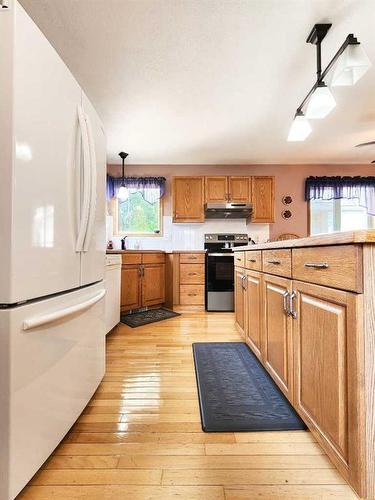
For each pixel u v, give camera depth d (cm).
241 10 165
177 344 255
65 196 114
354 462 85
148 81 236
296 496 96
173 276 406
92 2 159
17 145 86
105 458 113
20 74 87
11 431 85
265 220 432
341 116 300
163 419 141
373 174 473
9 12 85
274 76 229
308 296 117
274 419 141
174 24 175
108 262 266
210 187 431
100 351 167
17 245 86
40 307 99
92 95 257
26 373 92
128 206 473
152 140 366
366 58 156
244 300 238
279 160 453
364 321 83
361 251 83
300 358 124
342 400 92
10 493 85
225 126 324
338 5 161
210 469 108
